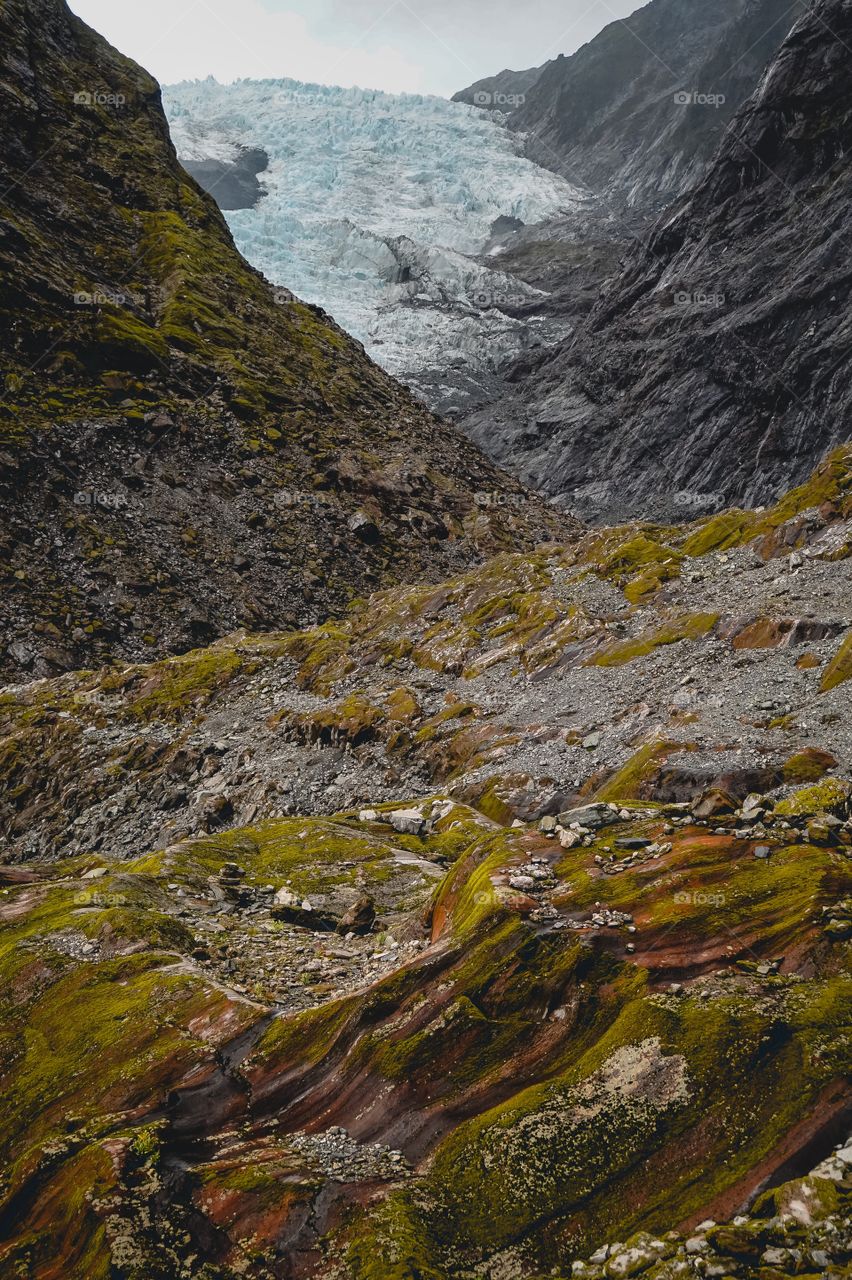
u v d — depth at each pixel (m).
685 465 124.19
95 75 107.75
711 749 16.05
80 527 51.75
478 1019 9.04
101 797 29.91
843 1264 6.12
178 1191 7.76
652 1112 7.70
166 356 69.69
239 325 81.94
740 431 120.12
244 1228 7.35
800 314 118.12
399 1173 7.82
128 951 12.34
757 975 8.98
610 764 18.47
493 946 9.69
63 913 13.98
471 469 82.12
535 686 25.56
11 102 88.00
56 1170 8.28
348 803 24.14
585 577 30.48
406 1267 6.64
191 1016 10.27
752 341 121.81
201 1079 9.24
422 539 64.94
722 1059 7.93
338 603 55.09
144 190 94.25
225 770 28.44
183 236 89.75
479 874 11.51
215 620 49.81
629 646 24.39
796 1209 6.60
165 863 17.50
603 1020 8.84
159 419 62.22
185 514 56.91
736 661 20.59
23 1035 10.88
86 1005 11.06
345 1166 7.90
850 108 134.38
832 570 22.78
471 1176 7.63
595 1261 6.78
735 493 115.31
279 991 11.20
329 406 78.12
